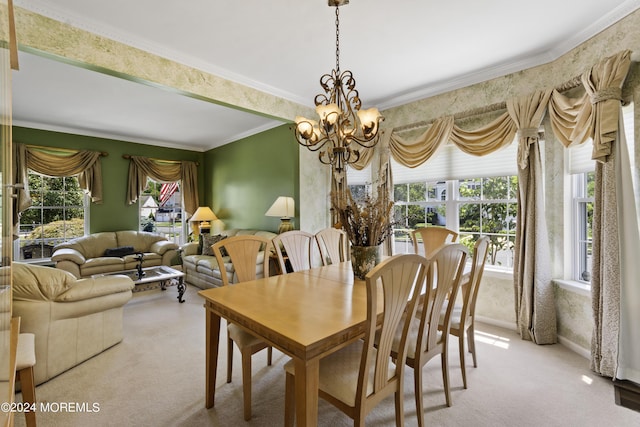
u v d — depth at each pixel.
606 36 2.19
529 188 2.71
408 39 2.47
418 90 3.49
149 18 2.20
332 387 1.37
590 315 2.40
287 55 2.73
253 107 3.33
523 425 1.69
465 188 3.39
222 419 1.75
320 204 4.45
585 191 2.61
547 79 2.68
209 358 1.82
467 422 1.71
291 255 2.57
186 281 5.04
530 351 2.53
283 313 1.49
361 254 2.08
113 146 5.52
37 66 2.88
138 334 2.92
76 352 2.30
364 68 2.97
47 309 2.12
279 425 1.70
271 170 4.79
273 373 2.24
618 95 1.99
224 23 2.26
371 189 3.98
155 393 1.99
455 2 2.03
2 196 1.01
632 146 2.11
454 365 2.34
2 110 1.03
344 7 2.08
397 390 1.49
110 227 5.51
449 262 1.66
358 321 1.39
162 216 6.26
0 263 0.96
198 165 6.56
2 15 1.03
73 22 2.17
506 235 3.11
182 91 2.77
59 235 5.11
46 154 4.79
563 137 2.48
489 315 3.12
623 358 2.04
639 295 1.99
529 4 2.05
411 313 1.46
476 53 2.69
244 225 5.45
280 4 2.05
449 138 3.28
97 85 3.34
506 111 2.96
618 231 2.04
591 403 1.87
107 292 2.48
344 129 2.15
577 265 2.65
